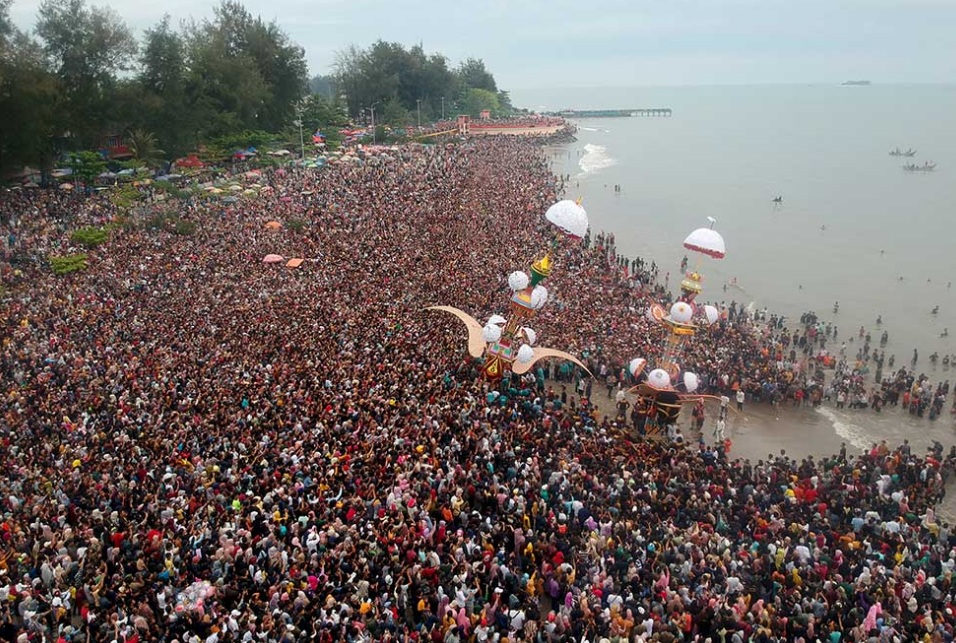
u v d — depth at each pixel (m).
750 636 19.16
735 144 185.00
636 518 24.17
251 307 41.66
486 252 56.19
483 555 21.00
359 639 17.05
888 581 21.73
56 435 26.64
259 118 105.50
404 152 109.44
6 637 17.16
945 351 47.69
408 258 52.78
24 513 21.73
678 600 19.70
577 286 51.34
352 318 39.84
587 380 37.72
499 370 35.66
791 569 22.11
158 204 65.62
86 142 75.31
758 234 82.25
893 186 115.56
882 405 39.56
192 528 20.81
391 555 20.33
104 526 21.22
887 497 27.73
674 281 63.44
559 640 18.28
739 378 40.09
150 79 81.69
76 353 34.12
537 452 27.56
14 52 64.38
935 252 73.50
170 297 43.38
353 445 26.25
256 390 30.23
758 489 27.19
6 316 38.97
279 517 21.55
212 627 17.03
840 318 54.06
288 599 18.14
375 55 166.75
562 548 22.09
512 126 180.50
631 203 101.06
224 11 108.25
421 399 30.78
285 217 62.22
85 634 17.42
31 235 54.19
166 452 25.19
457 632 17.84
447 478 24.41
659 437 34.84
